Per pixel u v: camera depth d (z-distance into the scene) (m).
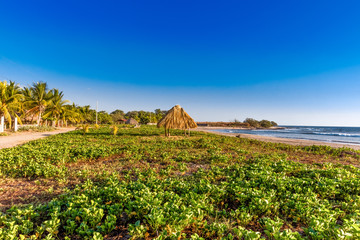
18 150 11.23
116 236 3.66
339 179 5.94
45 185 6.35
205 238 3.55
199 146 14.59
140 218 4.10
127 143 15.96
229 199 5.25
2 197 5.38
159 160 10.07
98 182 6.49
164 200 4.71
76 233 3.69
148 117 82.75
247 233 3.12
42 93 33.97
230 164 9.24
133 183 5.66
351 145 20.14
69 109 45.75
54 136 20.36
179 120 21.88
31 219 4.06
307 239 3.26
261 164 8.66
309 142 22.20
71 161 9.48
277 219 3.70
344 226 3.38
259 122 121.38
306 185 5.74
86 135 21.91
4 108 23.47
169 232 3.41
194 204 4.22
